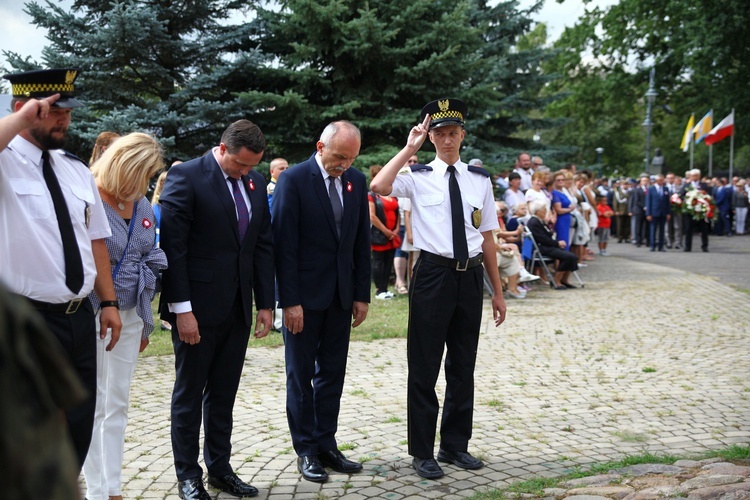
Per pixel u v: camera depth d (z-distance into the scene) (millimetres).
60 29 12023
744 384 6051
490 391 5898
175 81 12578
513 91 17484
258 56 12281
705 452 4336
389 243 10750
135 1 12219
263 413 5316
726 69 24719
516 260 11156
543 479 3938
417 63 13203
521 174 13695
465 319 4219
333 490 3895
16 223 2740
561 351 7445
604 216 18750
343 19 13086
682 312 9789
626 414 5246
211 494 3836
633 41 28766
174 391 3766
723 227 26141
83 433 2994
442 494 3812
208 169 3750
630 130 47219
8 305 1021
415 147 4074
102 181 3373
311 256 4121
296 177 4121
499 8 17328
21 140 2814
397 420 5133
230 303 3750
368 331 8398
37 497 1027
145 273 3520
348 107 12898
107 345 3373
